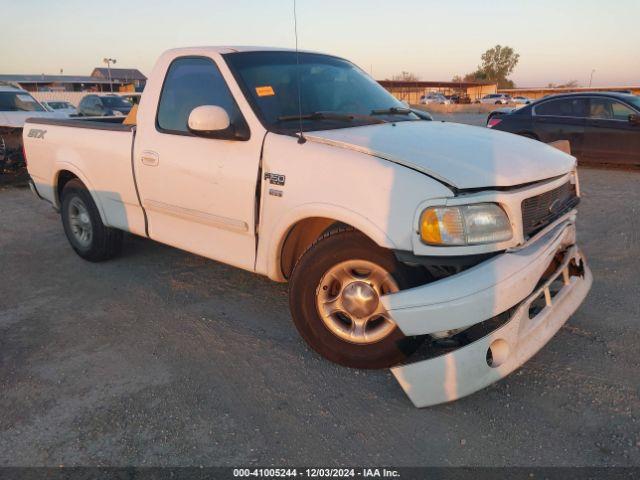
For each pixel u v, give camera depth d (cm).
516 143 327
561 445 246
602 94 1006
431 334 267
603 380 295
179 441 254
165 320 380
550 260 280
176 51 394
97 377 309
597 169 1023
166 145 379
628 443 246
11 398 290
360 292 294
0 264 507
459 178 261
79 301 416
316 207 291
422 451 245
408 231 262
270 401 283
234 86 346
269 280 452
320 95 373
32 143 522
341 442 252
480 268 257
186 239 392
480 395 285
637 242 542
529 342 274
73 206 494
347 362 308
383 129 335
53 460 243
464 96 6291
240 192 333
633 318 368
